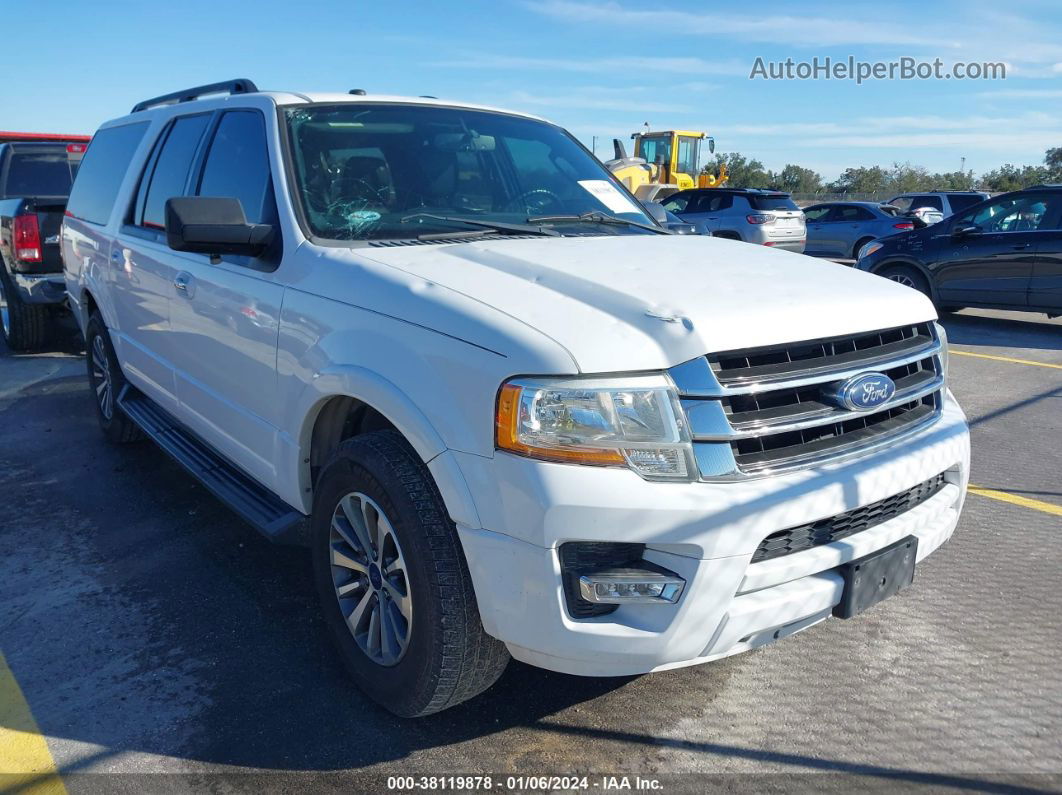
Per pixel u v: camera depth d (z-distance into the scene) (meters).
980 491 4.97
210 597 3.66
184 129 4.40
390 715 2.87
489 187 3.79
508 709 2.90
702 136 25.59
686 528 2.24
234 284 3.45
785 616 2.44
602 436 2.26
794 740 2.75
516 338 2.35
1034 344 9.74
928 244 11.15
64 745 2.71
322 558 3.02
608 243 3.35
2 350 8.83
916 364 2.96
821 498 2.41
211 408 3.82
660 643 2.30
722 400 2.34
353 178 3.46
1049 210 10.13
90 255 5.25
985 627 3.44
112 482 4.98
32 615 3.51
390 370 2.61
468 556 2.43
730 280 2.82
